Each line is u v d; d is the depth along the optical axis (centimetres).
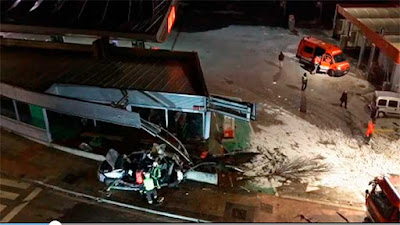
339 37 3700
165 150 1888
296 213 1554
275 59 3219
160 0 2097
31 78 2014
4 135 2014
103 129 2045
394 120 2298
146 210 1530
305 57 3066
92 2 2161
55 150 1897
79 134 2002
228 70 3009
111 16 2055
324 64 2875
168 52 2272
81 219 1470
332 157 1950
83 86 1911
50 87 1914
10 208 1517
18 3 2238
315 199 1650
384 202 1396
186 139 2023
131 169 1633
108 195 1605
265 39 3716
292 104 2478
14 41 2428
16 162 1798
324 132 2169
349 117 2327
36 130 1925
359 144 2061
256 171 1823
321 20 4247
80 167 1773
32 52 2375
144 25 1944
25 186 1645
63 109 1797
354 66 3077
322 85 2750
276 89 2686
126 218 1485
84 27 1992
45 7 2198
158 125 1895
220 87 2719
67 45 2366
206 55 3306
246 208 1566
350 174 1827
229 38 3738
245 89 2686
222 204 1583
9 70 2109
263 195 1655
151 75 2062
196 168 1805
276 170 1838
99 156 1819
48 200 1567
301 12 4456
